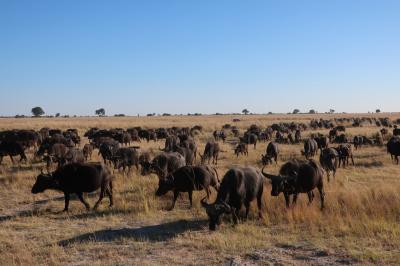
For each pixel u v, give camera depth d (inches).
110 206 597.3
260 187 517.3
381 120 2792.8
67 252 408.2
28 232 482.0
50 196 674.8
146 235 461.4
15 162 1068.5
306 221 489.1
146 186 712.4
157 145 1547.7
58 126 2687.0
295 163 541.0
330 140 1717.5
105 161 1024.2
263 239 434.9
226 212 457.1
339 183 739.4
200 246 417.4
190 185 569.9
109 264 373.4
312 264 366.0
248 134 1535.4
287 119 4101.9
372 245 405.4
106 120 3959.2
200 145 1515.7
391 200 545.3
